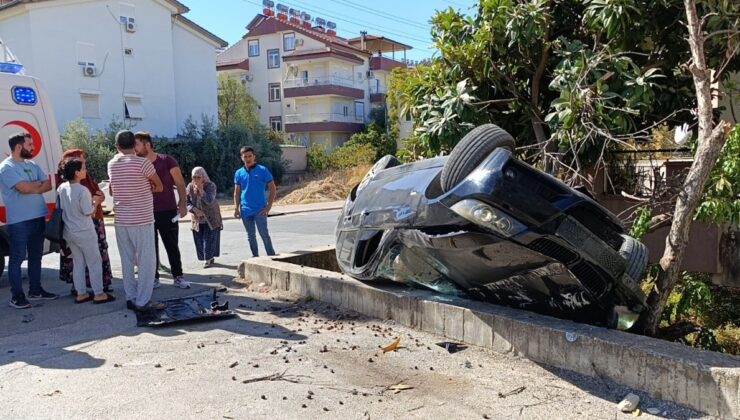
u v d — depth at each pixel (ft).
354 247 19.11
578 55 21.90
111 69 100.17
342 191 93.81
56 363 15.38
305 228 52.75
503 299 16.30
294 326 18.22
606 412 11.87
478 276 15.53
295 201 87.51
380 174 19.20
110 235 49.62
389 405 12.48
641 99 19.95
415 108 26.08
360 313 19.35
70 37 94.94
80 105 96.84
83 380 14.15
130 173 19.25
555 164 20.65
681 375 11.84
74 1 94.63
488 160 13.46
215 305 20.26
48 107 26.81
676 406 11.88
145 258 19.51
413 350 15.74
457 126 22.71
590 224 14.38
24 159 21.89
